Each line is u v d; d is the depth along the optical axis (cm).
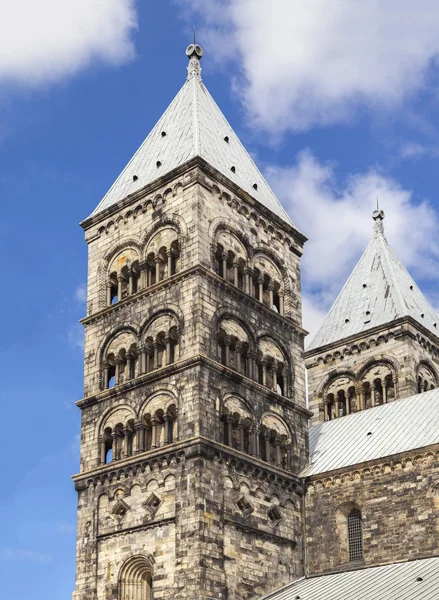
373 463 6950
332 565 6906
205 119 8288
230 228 7575
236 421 6994
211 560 6262
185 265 7188
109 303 7738
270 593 6638
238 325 7319
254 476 6925
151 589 6606
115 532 6781
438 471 6581
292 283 8131
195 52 9025
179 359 6919
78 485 7175
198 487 6391
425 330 9750
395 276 10175
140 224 7719
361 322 9925
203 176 7450
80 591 6812
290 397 7650
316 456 7650
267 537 6825
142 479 6781
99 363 7512
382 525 6738
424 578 5975
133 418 7062
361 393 9588
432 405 7569
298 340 7962
